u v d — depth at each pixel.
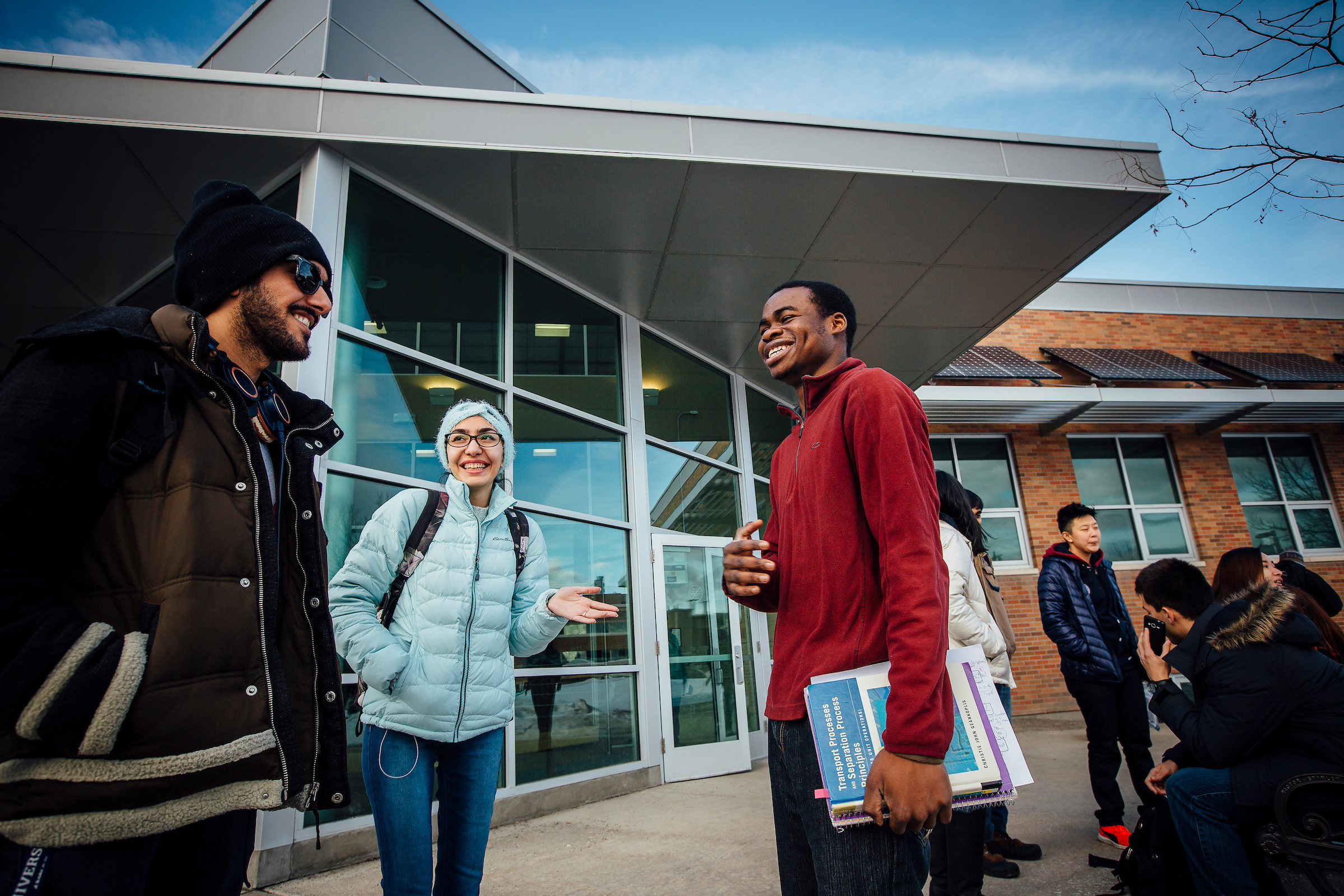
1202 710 2.21
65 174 4.24
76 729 0.83
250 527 1.08
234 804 0.98
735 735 6.23
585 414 5.70
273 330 1.24
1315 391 10.36
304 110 4.11
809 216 5.21
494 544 2.18
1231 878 2.08
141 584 0.97
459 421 2.25
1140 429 11.27
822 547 1.32
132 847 0.92
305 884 2.94
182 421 1.05
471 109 4.38
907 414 1.27
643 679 5.49
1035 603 9.98
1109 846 3.27
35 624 0.83
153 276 5.39
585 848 3.48
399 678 1.86
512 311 5.30
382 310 4.35
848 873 1.13
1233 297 12.28
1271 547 11.07
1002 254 5.78
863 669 1.19
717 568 6.73
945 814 1.01
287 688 1.08
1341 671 2.04
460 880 1.91
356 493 3.86
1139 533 10.77
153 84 3.92
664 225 5.24
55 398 0.91
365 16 5.47
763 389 8.39
